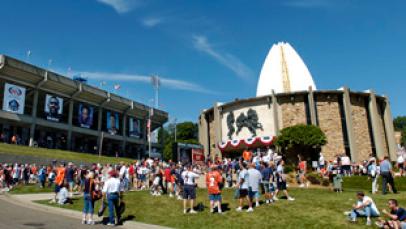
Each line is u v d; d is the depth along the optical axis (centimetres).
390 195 1692
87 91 5938
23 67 4891
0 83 5159
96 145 6738
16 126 5381
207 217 1363
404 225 1076
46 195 2083
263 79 6531
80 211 1542
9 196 2017
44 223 1233
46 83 5328
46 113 5394
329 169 2556
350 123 4478
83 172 2209
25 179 2755
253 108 4931
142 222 1341
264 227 1193
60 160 3875
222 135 5228
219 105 5281
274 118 4672
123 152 6931
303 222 1219
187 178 1482
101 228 1209
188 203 1656
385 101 4966
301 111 4653
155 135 8488
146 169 2520
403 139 7569
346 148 4472
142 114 7481
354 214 1219
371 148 4625
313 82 6475
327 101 4647
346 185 2402
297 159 4291
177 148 3891
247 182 1445
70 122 5816
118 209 1325
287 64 6384
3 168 2622
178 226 1260
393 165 3534
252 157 2705
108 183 1309
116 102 6650
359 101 4781
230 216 1357
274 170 1697
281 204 1505
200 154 4153
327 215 1292
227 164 2636
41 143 5203
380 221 1140
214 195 1437
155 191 1988
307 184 2392
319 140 4022
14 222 1220
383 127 4934
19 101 4984
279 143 4216
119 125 7069
